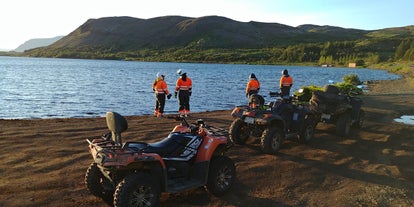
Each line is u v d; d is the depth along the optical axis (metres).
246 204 6.79
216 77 65.12
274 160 9.50
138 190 5.69
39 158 8.63
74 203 6.32
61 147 9.70
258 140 11.52
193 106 24.73
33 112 21.28
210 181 6.80
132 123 13.78
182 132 7.05
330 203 7.13
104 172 6.06
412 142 12.05
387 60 179.25
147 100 28.28
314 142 11.73
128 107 24.17
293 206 6.89
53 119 14.41
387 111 18.88
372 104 21.52
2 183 6.95
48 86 39.78
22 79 50.56
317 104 12.73
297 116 11.01
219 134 7.14
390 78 64.94
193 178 6.81
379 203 7.19
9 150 9.15
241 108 10.55
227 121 15.02
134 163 5.76
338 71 110.31
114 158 5.45
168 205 6.54
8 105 24.00
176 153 6.59
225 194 7.14
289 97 11.36
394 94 28.56
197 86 42.78
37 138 10.56
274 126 10.49
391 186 8.11
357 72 101.56
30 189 6.75
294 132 11.05
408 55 152.00
